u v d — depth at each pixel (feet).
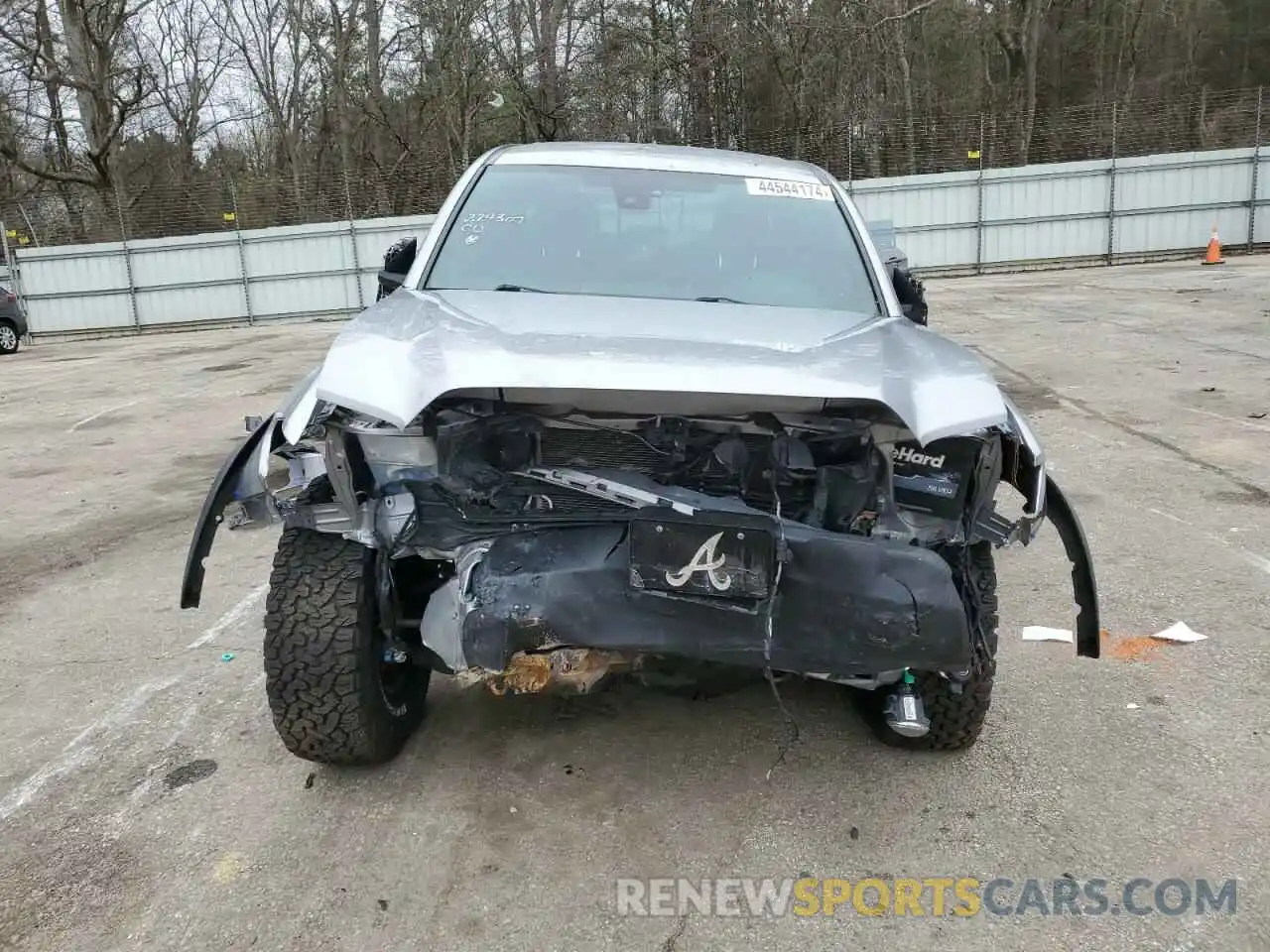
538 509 8.70
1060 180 80.23
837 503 8.53
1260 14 143.02
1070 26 127.34
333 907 8.23
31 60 92.94
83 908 8.27
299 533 9.45
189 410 34.32
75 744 11.12
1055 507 9.59
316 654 9.07
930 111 102.27
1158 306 49.98
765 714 11.38
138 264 78.13
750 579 7.91
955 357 9.39
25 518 20.99
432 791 9.86
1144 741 10.83
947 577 8.20
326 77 110.22
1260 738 10.83
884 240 25.48
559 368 8.02
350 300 79.25
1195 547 16.74
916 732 9.55
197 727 11.43
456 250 11.51
